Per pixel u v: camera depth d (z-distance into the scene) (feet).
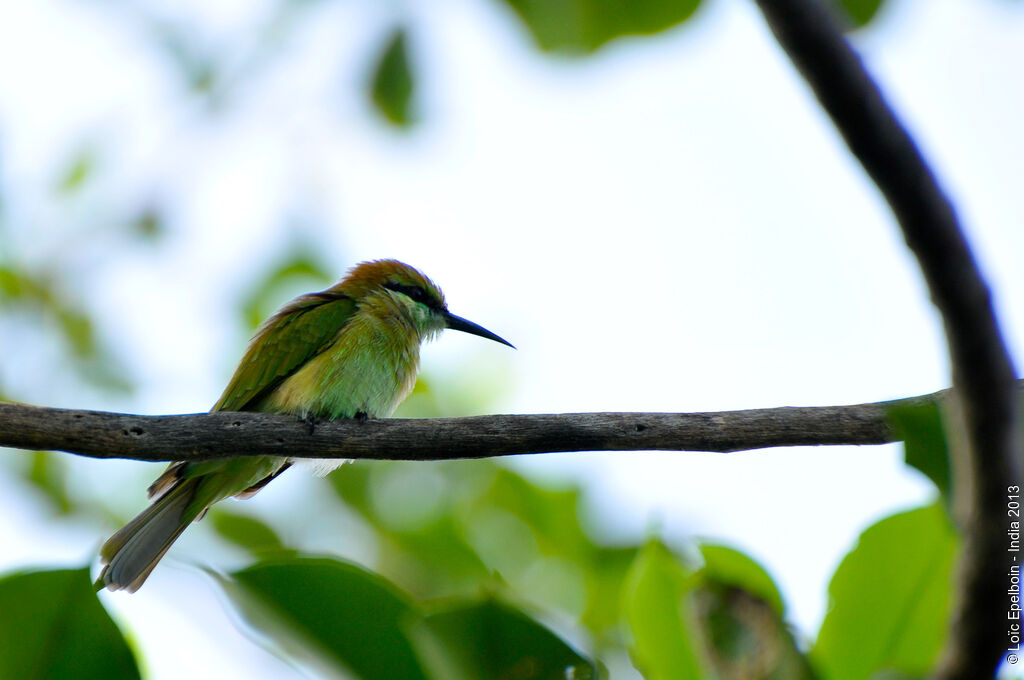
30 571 18.57
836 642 20.98
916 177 12.27
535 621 18.51
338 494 43.65
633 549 39.01
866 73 11.59
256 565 18.76
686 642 21.33
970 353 13.56
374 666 18.65
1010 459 13.93
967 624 14.29
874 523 21.11
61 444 27.27
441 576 40.68
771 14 11.37
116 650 18.80
